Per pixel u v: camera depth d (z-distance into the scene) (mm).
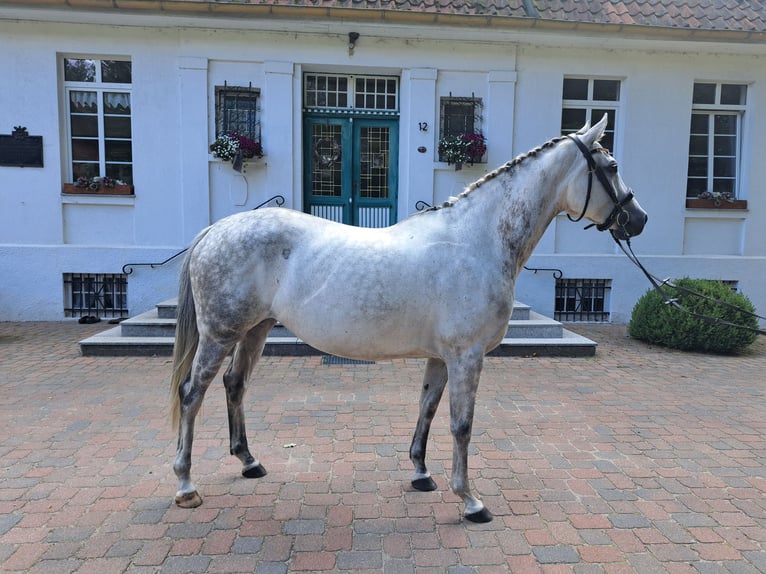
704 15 8570
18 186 8164
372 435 4199
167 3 7328
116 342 6367
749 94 9078
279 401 4957
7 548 2623
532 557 2627
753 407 4996
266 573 2459
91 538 2721
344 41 8227
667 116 8906
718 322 3816
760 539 2820
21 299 8289
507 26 7836
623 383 5707
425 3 8148
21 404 4750
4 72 7938
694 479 3516
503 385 5559
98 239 8414
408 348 2951
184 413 3039
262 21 7785
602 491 3332
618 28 7891
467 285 2830
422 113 8484
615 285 9000
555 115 8734
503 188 3000
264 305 3004
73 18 7758
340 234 3031
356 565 2531
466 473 2943
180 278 3203
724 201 9078
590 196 3012
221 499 3152
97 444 3936
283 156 8383
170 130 8266
